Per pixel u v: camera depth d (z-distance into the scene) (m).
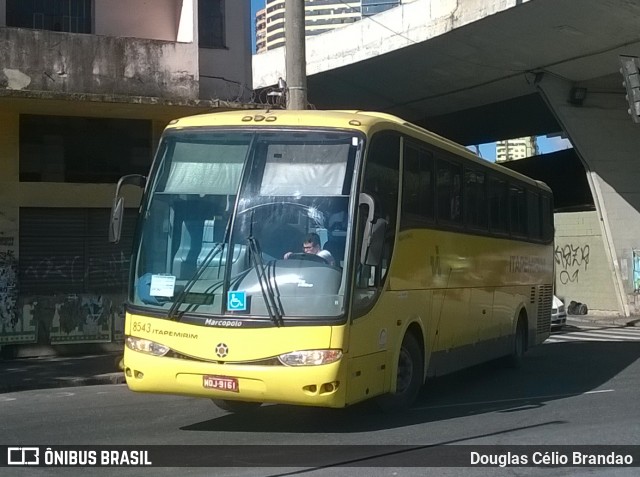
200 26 19.31
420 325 10.51
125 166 18.20
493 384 13.53
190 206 8.91
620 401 11.50
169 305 8.66
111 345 17.75
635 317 29.83
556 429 9.43
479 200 13.14
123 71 17.38
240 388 8.32
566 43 25.38
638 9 22.09
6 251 16.91
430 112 34.91
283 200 8.74
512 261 15.00
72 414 10.79
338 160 8.86
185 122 9.41
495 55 27.02
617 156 30.08
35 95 15.58
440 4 25.31
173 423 9.88
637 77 17.34
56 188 17.39
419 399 11.82
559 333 24.89
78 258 17.64
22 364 15.96
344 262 8.53
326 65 30.19
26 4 17.84
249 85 19.75
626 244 30.27
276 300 8.38
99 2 18.45
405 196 10.09
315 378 8.22
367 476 7.25
